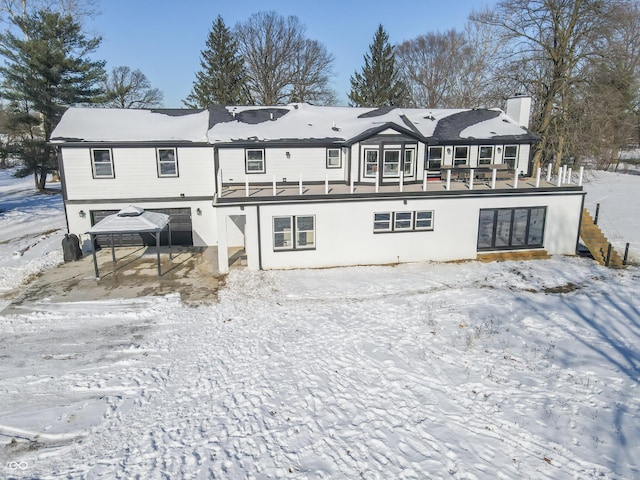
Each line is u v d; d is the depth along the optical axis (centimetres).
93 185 2066
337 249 1861
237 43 5000
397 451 750
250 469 712
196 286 1636
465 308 1418
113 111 2320
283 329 1280
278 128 2222
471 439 777
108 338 1234
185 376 1026
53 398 940
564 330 1250
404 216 1892
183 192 2148
